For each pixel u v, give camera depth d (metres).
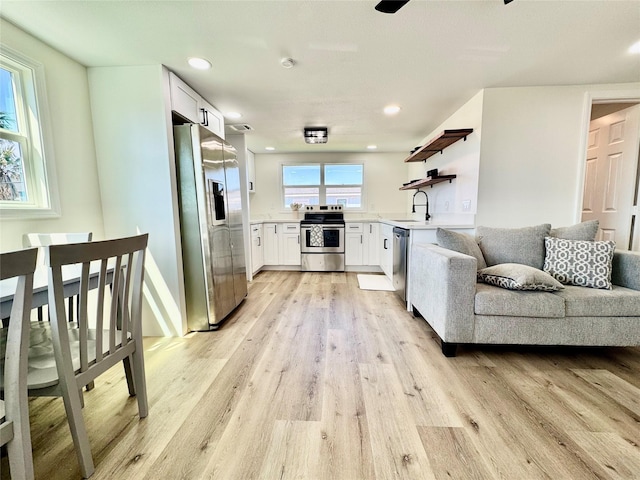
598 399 1.43
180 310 2.23
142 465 1.06
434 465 1.05
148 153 2.10
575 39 1.73
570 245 2.01
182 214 2.26
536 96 2.44
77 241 1.62
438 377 1.63
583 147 2.45
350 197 5.25
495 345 2.05
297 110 2.94
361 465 1.06
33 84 1.68
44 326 1.39
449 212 3.22
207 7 1.41
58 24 1.54
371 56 1.90
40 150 1.73
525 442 1.16
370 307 2.89
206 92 2.47
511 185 2.54
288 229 4.66
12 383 0.79
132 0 1.36
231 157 2.77
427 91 2.49
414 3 1.40
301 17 1.50
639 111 2.43
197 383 1.59
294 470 1.04
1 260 0.68
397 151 5.06
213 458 1.09
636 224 2.49
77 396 0.98
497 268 1.94
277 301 3.10
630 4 1.42
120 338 1.26
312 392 1.50
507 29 1.62
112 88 2.05
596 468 1.03
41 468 1.06
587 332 1.74
